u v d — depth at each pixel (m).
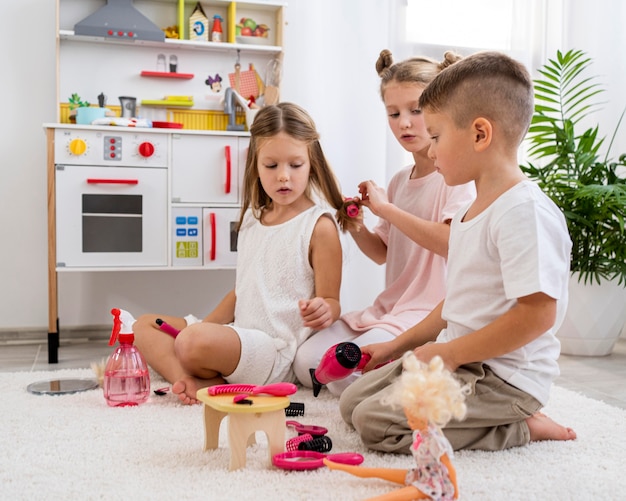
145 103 2.42
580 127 2.65
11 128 2.39
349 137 2.54
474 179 1.18
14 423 1.27
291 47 2.54
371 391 1.21
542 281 1.04
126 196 2.10
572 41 2.63
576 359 2.17
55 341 2.03
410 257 1.67
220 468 1.03
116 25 2.31
